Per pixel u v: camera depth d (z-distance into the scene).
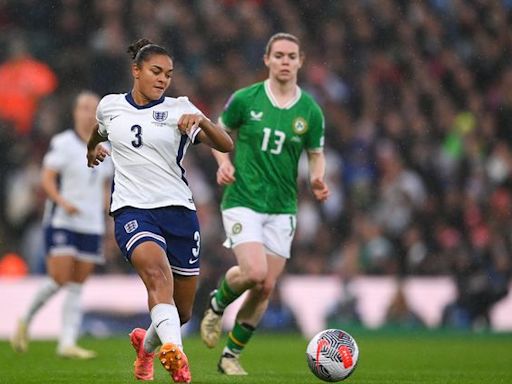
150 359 23.80
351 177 67.12
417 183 68.44
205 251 58.03
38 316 51.28
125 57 71.00
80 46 72.56
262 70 73.56
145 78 22.36
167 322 21.20
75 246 38.09
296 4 78.00
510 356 39.75
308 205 63.19
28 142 66.50
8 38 72.31
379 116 72.88
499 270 60.44
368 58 76.75
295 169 29.69
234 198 29.41
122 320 51.69
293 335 53.34
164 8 74.44
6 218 62.56
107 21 72.94
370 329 54.47
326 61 75.75
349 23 78.25
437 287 56.50
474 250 61.34
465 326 56.56
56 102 68.69
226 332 52.00
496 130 76.06
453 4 81.69
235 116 29.72
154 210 22.44
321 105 71.75
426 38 79.31
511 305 57.97
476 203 67.88
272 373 29.62
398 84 75.94
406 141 70.75
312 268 58.66
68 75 70.62
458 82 78.06
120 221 22.44
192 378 26.50
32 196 62.94
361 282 55.03
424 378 28.25
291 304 53.91
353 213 64.62
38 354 38.47
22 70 69.31
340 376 24.08
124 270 56.91
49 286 38.12
